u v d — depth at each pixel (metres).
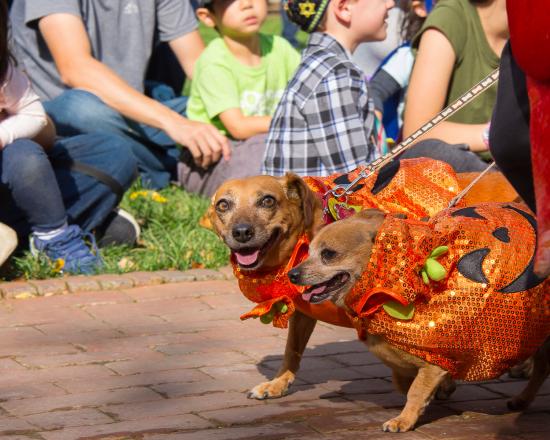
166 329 4.65
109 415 3.50
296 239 3.59
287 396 3.76
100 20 7.42
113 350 4.31
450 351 3.15
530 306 3.14
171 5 7.80
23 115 5.54
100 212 5.97
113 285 5.32
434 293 3.12
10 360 4.14
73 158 5.93
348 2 5.54
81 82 7.02
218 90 7.17
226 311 4.96
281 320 3.56
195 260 5.84
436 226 3.19
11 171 5.46
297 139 5.59
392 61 7.05
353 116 5.52
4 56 5.30
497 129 2.72
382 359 3.33
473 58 5.35
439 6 5.38
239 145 7.08
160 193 7.36
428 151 5.16
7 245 5.21
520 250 3.16
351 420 3.46
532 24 2.43
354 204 3.64
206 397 3.73
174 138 6.96
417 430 3.37
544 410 3.64
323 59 5.57
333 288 3.19
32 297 5.12
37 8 7.03
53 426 3.38
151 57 8.31
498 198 3.90
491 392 3.87
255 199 3.52
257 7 7.08
